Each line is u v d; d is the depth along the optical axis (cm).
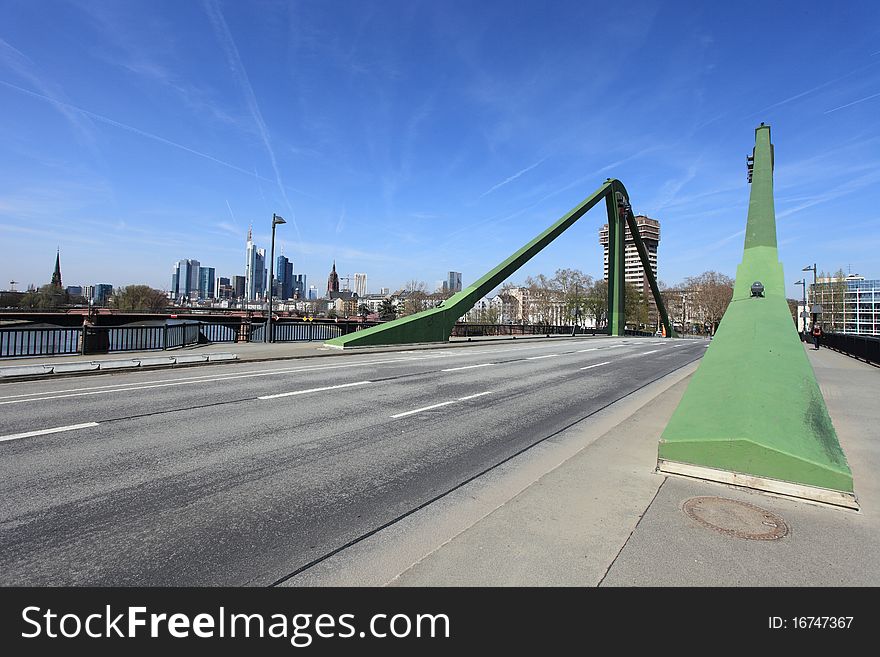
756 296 1220
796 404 539
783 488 433
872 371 1562
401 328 2519
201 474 511
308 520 404
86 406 852
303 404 908
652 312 12012
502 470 549
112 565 327
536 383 1278
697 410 556
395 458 587
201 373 1343
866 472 527
